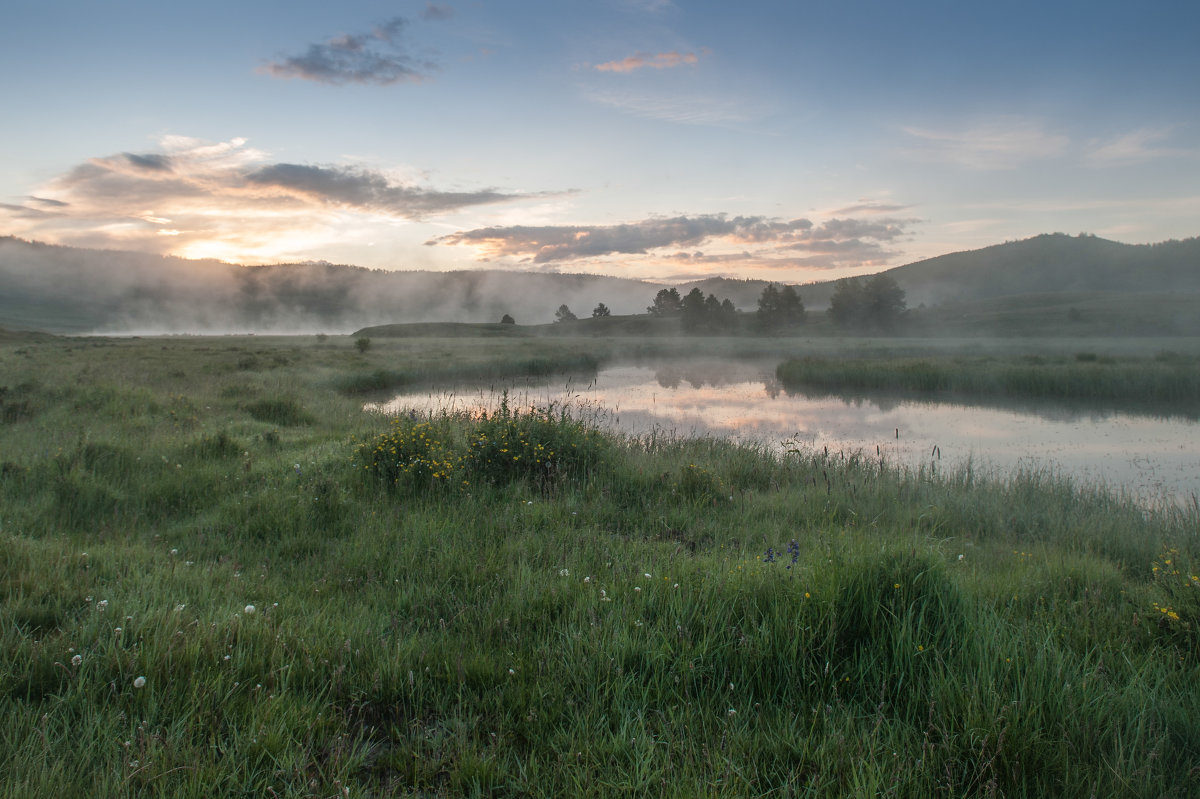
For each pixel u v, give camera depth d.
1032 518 8.03
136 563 5.00
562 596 4.46
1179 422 20.12
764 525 7.11
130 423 12.03
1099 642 3.96
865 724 3.08
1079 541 7.10
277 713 3.02
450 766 2.76
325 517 6.84
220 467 8.94
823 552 5.08
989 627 3.69
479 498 7.60
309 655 3.59
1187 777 2.69
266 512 6.92
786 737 2.95
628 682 3.34
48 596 4.09
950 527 7.73
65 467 7.96
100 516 6.83
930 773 2.64
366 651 3.68
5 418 12.16
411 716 3.20
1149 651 3.76
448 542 5.92
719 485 8.67
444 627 4.04
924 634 3.60
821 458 12.00
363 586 5.00
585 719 3.05
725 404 24.28
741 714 3.17
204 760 2.62
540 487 8.21
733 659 3.57
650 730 3.04
